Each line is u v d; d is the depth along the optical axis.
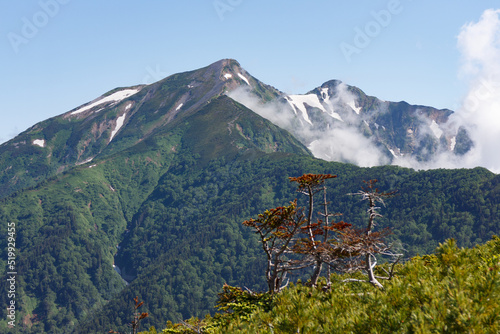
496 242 14.66
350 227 15.23
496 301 9.15
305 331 10.32
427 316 8.59
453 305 8.78
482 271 11.06
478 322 8.17
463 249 13.31
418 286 10.55
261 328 11.73
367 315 9.80
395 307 10.16
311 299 12.66
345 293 13.09
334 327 10.00
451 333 8.15
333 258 15.26
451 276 11.14
